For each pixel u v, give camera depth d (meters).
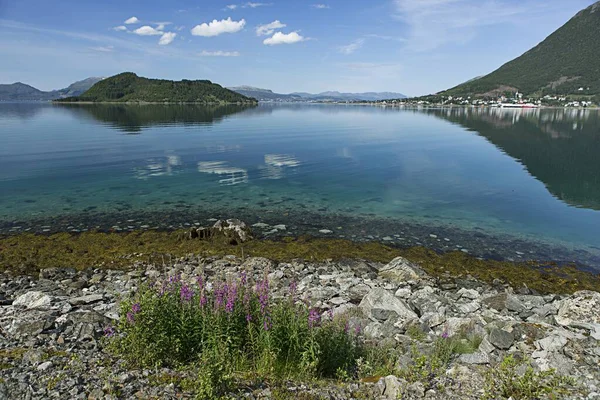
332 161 41.69
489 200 26.72
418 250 17.48
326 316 9.95
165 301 6.98
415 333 9.14
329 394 6.17
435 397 6.35
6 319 8.61
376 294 11.07
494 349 8.13
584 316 9.69
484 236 19.77
